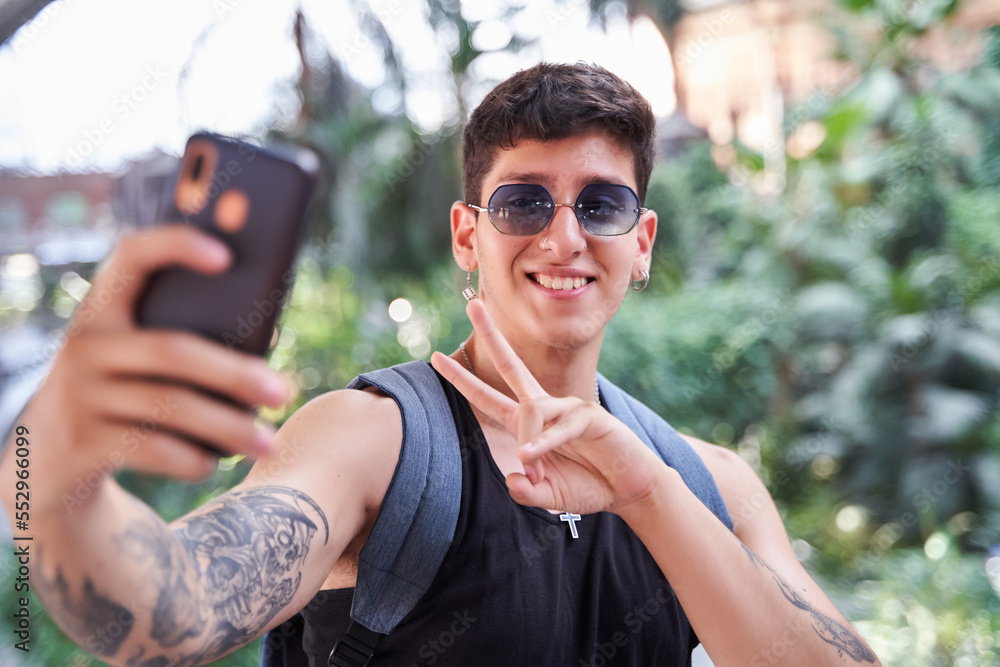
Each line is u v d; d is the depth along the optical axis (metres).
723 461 1.57
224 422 0.56
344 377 5.29
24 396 1.50
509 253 1.34
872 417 6.38
